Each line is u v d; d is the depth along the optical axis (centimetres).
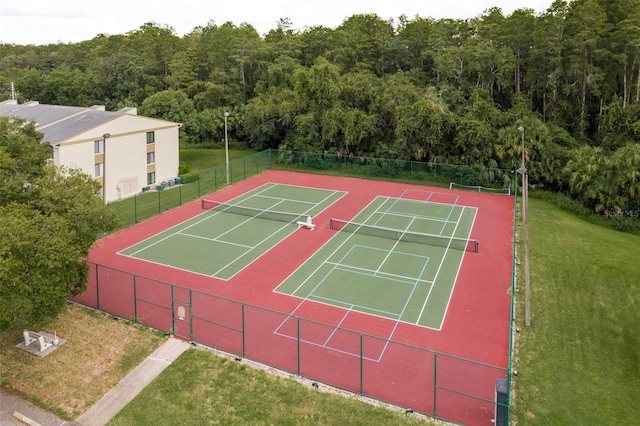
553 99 6144
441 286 3048
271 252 3578
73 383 2128
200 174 5922
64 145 4409
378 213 4556
